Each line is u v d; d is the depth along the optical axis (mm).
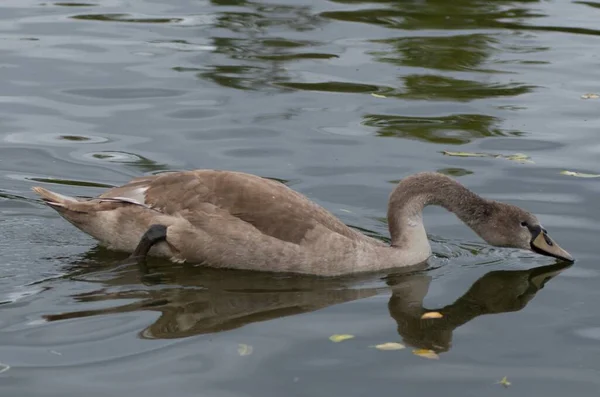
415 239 13102
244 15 23344
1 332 10250
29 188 14570
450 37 22109
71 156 15648
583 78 19719
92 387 9180
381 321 10984
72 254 12633
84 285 11648
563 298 11812
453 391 9383
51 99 17875
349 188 14820
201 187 12664
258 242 12422
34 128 16656
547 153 16203
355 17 23406
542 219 14031
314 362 9859
